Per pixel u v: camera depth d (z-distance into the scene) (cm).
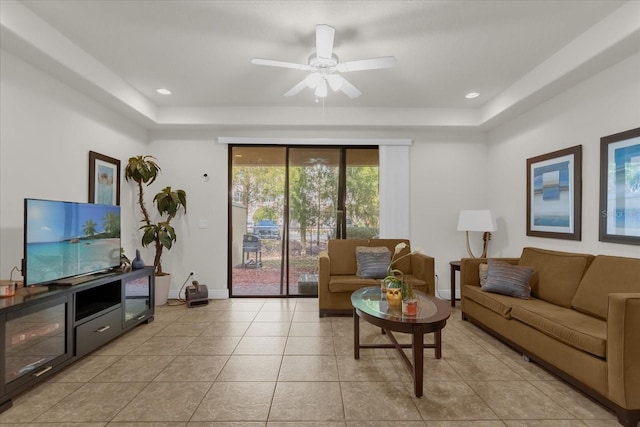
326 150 447
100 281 256
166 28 241
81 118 307
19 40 217
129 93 342
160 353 254
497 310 267
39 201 222
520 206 371
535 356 227
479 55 279
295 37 252
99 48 270
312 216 448
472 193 441
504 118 384
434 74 316
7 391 178
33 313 196
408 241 400
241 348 264
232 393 195
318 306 383
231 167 444
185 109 406
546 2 210
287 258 445
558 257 274
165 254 431
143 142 421
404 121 412
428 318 200
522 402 186
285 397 191
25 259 211
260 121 410
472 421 169
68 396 192
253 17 227
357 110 412
